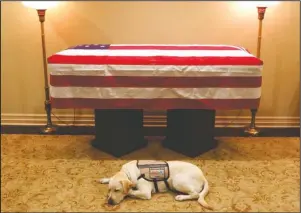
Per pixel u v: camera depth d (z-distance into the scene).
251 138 3.34
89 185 2.56
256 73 2.64
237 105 2.70
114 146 3.00
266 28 3.42
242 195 2.43
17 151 3.07
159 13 3.40
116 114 2.92
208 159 2.92
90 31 3.46
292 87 3.55
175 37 3.47
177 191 2.44
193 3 3.38
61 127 3.57
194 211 2.25
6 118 3.64
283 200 2.38
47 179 2.63
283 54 3.47
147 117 3.59
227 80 2.65
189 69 2.62
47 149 3.11
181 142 3.04
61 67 2.63
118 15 3.41
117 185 2.29
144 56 2.64
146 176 2.40
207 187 2.38
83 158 2.94
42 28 3.20
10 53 3.50
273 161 2.91
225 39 3.47
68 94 2.68
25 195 2.44
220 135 3.40
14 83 3.58
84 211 2.26
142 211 2.25
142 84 2.65
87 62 2.62
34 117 3.65
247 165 2.84
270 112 3.62
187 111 2.91
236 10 3.39
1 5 3.38
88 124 3.63
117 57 2.63
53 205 2.33
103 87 2.66
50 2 3.24
